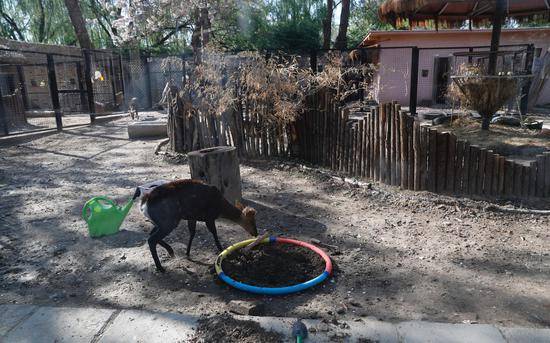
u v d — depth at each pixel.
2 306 3.43
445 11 11.46
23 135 12.64
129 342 2.94
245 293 3.63
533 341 2.85
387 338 2.91
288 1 28.98
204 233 5.03
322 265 4.05
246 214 4.26
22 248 4.70
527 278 3.81
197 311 3.37
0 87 12.48
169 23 23.64
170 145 9.72
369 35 19.16
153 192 3.92
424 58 19.27
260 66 7.80
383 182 6.61
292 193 6.51
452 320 3.19
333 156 7.50
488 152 5.73
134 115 17.28
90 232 4.95
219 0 20.61
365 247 4.54
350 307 3.39
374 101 19.62
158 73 21.91
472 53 10.08
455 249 4.43
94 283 3.88
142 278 3.95
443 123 11.16
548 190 5.77
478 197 5.79
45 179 7.76
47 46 21.12
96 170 8.37
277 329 3.02
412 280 3.81
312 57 12.48
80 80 16.98
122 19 22.02
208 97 8.88
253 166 8.17
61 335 3.03
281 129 8.38
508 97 9.29
